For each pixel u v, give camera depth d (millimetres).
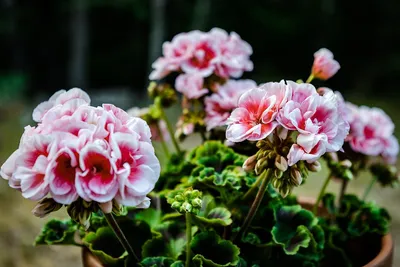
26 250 1231
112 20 3789
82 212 443
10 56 3863
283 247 544
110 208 431
